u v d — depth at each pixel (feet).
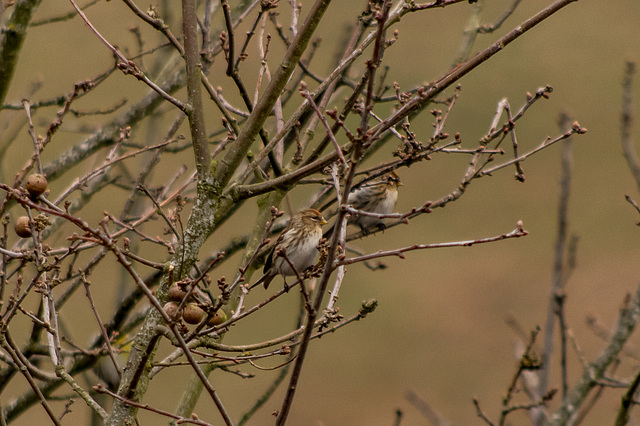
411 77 81.41
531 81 94.48
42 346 27.55
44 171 31.68
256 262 29.22
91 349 29.89
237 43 57.21
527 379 30.32
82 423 50.96
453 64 36.24
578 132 25.62
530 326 71.61
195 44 21.62
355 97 24.54
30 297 41.93
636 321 27.37
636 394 25.71
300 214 36.35
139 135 41.11
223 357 19.19
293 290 52.39
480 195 85.40
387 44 23.56
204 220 20.66
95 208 56.95
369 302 21.03
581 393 27.14
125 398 18.40
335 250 16.26
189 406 26.94
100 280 52.37
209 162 21.06
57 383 27.68
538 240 81.46
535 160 87.76
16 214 32.27
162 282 20.31
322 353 72.28
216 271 59.67
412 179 83.15
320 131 34.76
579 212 84.69
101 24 53.16
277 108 29.89
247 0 34.86
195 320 18.35
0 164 32.14
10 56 24.94
